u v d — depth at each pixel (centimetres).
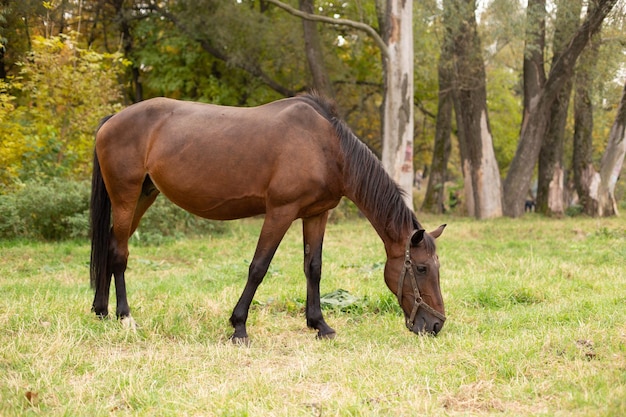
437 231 531
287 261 967
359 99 2300
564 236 1281
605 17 1538
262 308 632
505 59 2656
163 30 2100
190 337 530
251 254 1077
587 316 564
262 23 1908
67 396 379
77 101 1379
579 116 1894
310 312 555
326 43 2064
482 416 340
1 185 1193
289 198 519
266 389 387
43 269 907
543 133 1788
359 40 1942
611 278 768
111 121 582
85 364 441
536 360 418
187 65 2044
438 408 350
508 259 938
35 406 364
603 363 409
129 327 541
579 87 1817
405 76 1471
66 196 1169
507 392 369
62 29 1513
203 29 1917
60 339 478
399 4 1452
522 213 1823
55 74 1299
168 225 1277
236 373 437
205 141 539
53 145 1331
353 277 791
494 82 2614
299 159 518
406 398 365
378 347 490
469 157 1841
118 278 584
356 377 409
